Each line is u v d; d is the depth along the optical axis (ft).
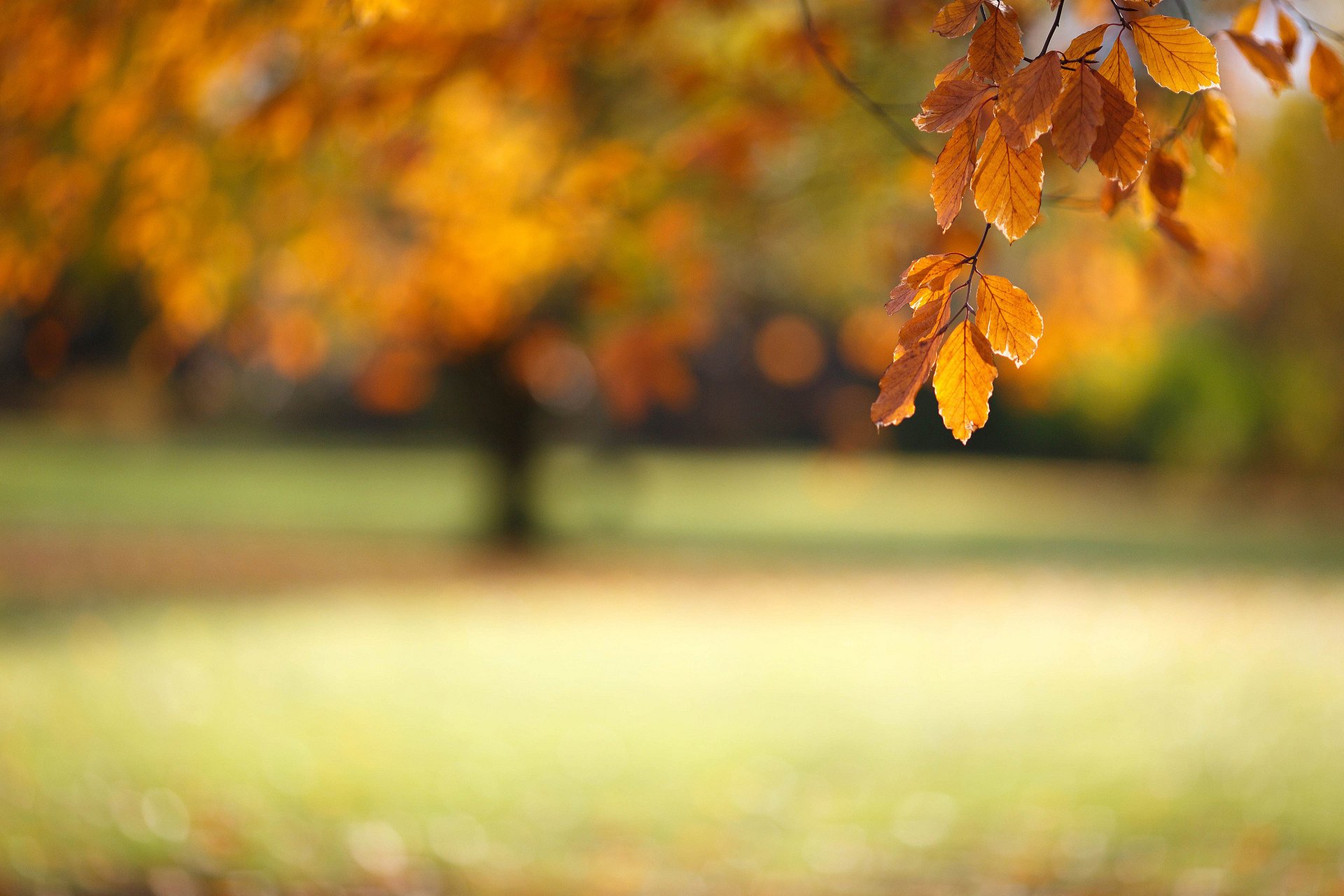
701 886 17.46
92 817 19.44
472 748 25.21
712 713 29.07
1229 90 12.49
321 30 11.49
